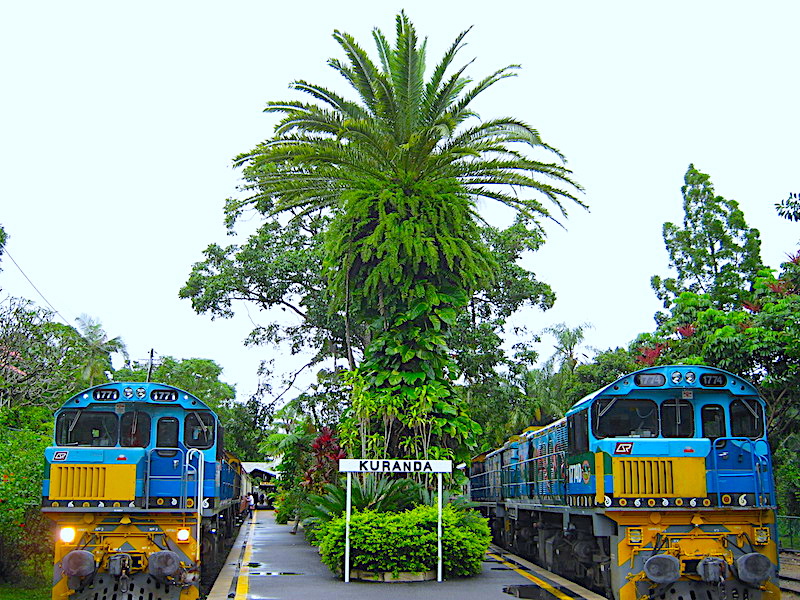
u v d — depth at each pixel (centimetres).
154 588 1320
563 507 1545
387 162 1878
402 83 1880
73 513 1348
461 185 1900
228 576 1595
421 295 1778
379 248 1738
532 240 3184
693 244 4075
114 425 1481
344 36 1842
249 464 5669
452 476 1833
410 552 1530
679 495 1269
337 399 3095
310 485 2506
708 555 1252
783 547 2461
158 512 1351
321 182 1927
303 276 3006
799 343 1838
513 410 3531
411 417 1759
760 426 1355
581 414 1398
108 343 4566
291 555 2017
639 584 1246
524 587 1439
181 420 1509
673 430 1359
